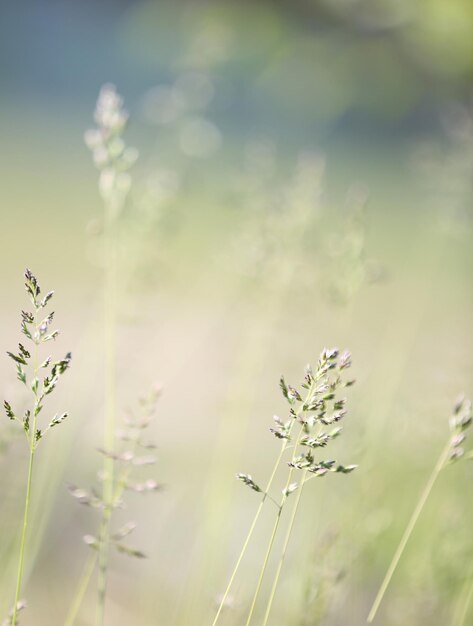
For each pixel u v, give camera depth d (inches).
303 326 37.1
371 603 34.9
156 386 28.3
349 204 32.0
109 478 28.6
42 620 37.3
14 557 32.1
